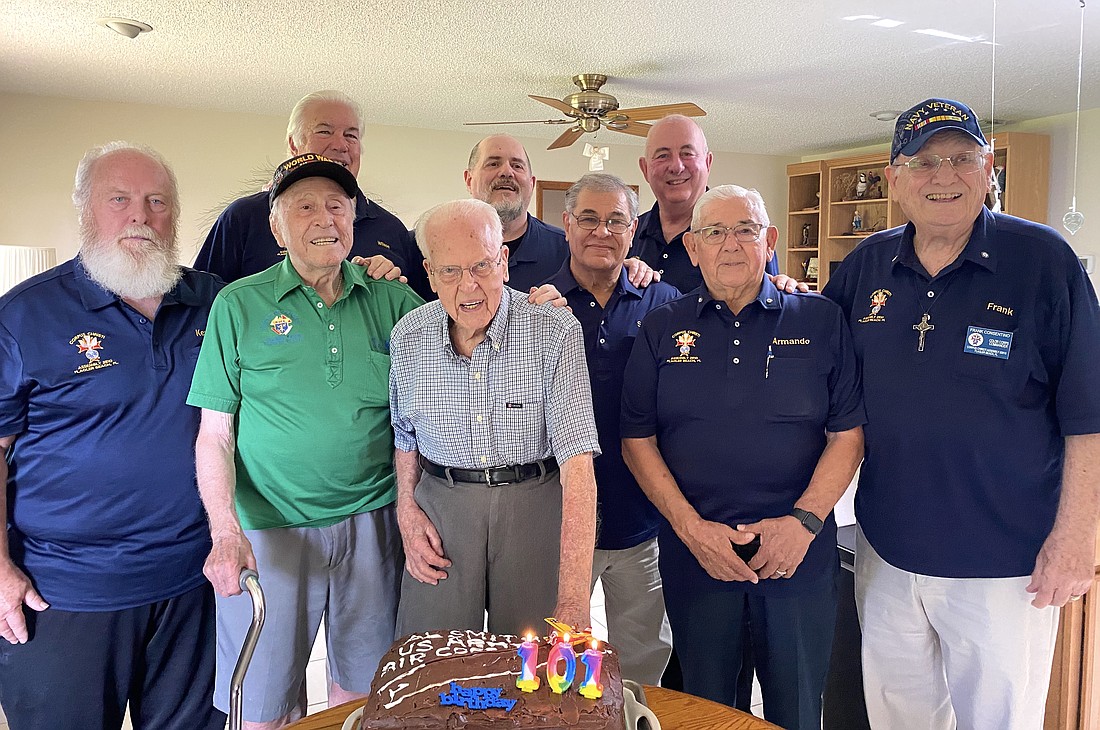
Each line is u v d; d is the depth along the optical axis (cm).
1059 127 546
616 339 217
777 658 178
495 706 117
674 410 184
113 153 175
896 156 176
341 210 175
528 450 168
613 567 227
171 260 176
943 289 174
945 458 171
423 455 175
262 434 173
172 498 175
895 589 183
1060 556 164
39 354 167
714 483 181
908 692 187
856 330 183
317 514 177
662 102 514
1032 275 168
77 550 170
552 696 119
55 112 520
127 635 175
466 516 167
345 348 176
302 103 255
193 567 181
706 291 184
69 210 531
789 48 390
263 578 175
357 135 259
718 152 721
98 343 169
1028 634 171
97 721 174
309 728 133
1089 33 365
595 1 324
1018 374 167
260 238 238
